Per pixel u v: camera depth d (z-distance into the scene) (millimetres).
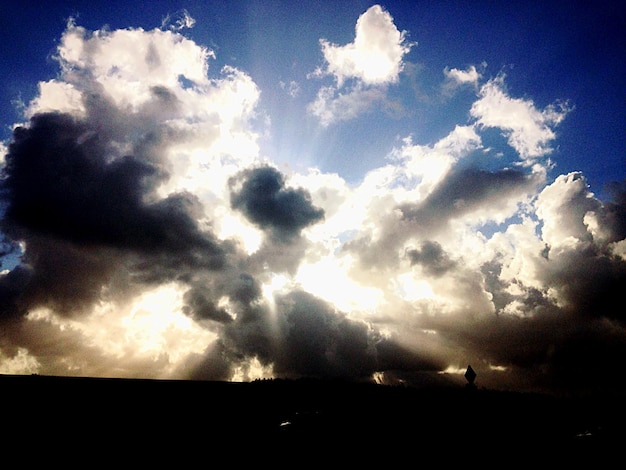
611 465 14305
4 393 22625
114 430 18109
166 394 28031
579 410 25672
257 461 14359
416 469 13828
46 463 13164
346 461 14711
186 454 15000
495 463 14625
